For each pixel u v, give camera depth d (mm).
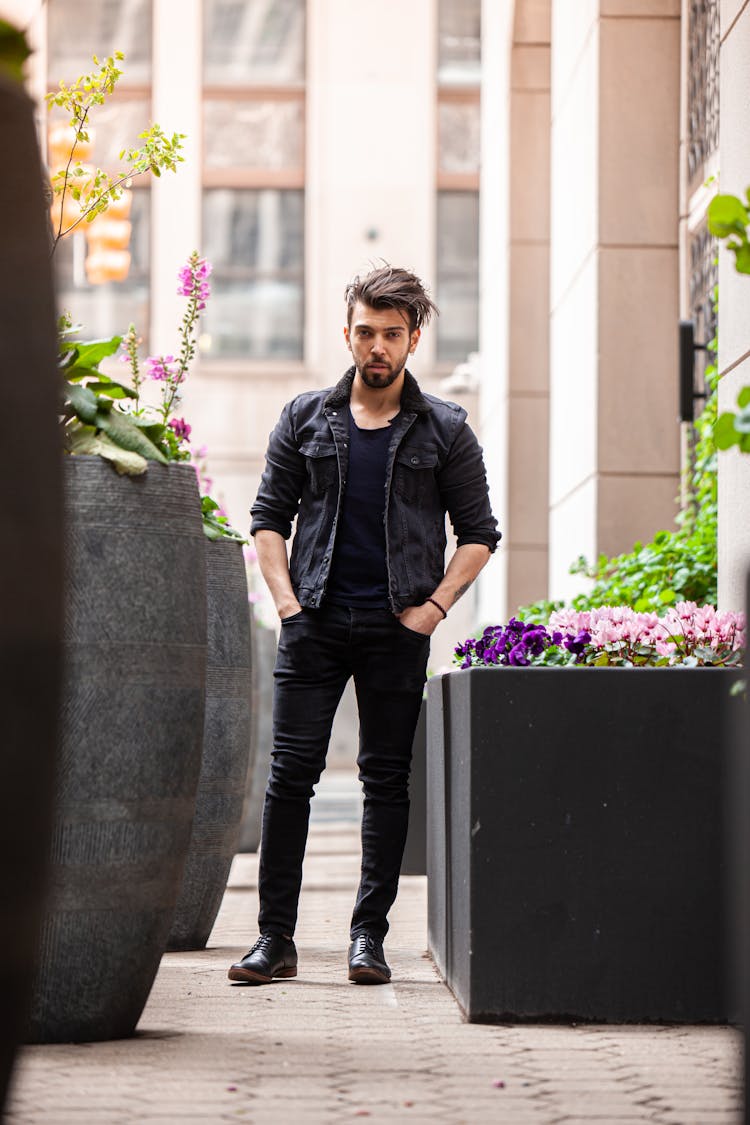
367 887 7059
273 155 36500
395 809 7082
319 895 10945
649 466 12594
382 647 7020
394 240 36000
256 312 36250
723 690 5891
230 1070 4934
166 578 5418
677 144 12656
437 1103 4484
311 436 7148
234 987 6738
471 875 5852
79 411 5445
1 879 3309
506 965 5836
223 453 35250
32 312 3486
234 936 8789
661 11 12664
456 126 36531
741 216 4668
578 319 13469
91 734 5242
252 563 19453
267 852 7039
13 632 3320
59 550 3484
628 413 12617
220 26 36531
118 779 5277
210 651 8234
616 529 12570
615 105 12680
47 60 35844
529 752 5867
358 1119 4277
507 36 18000
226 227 36281
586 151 13195
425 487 7121
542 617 10664
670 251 12648
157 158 7691
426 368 36125
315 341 35656
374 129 36094
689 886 5852
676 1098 4562
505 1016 5824
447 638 31875
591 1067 5020
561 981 5832
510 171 17922
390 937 8750
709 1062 5105
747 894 3529
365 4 36125
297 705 7059
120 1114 4320
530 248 17922
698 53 12211
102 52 36000
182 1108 4395
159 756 5363
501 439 18297
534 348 17906
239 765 8336
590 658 6543
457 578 7094
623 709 5883
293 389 35562
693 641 6543
